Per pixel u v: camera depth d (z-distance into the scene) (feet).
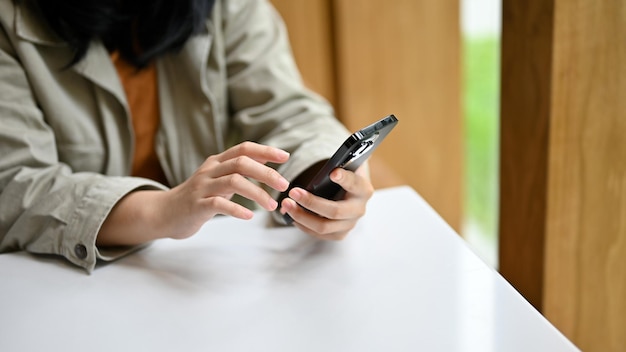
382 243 1.99
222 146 2.91
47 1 2.42
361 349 1.44
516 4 2.29
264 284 1.78
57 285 1.85
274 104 2.87
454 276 1.75
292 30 5.47
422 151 6.03
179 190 2.00
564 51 2.16
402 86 5.74
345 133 2.59
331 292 1.71
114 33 2.62
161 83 2.83
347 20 5.37
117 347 1.51
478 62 6.07
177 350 1.49
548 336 1.45
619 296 2.57
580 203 2.38
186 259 1.97
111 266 1.96
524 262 2.56
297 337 1.50
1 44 2.43
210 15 2.86
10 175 2.22
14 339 1.56
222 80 2.93
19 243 2.11
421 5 5.55
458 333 1.48
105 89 2.62
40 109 2.53
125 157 2.76
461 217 6.33
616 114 2.30
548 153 2.28
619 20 2.18
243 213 1.83
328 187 1.94
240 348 1.48
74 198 2.07
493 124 6.26
